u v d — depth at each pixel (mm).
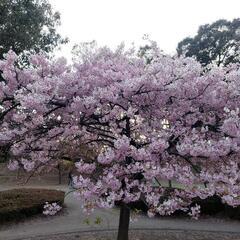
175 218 11914
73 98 6098
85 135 7027
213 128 6602
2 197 12297
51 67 6668
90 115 6375
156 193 6234
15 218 10859
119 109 6535
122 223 7453
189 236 9883
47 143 6887
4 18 18547
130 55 7164
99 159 5660
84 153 7004
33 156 6973
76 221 11141
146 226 10680
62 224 10812
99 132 6902
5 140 6426
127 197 5766
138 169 5711
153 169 5652
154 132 6297
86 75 6633
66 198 14602
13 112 6656
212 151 5766
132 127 6770
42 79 6258
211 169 6348
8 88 6344
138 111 6574
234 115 5879
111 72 6363
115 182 5688
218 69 6430
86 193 5629
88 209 5754
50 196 12602
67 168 7430
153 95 6332
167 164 6102
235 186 5730
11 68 6344
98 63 6746
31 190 13773
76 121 6414
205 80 6340
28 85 5992
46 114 6316
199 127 6770
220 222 11727
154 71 6195
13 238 9344
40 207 11594
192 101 6676
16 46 18609
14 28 18688
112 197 5559
